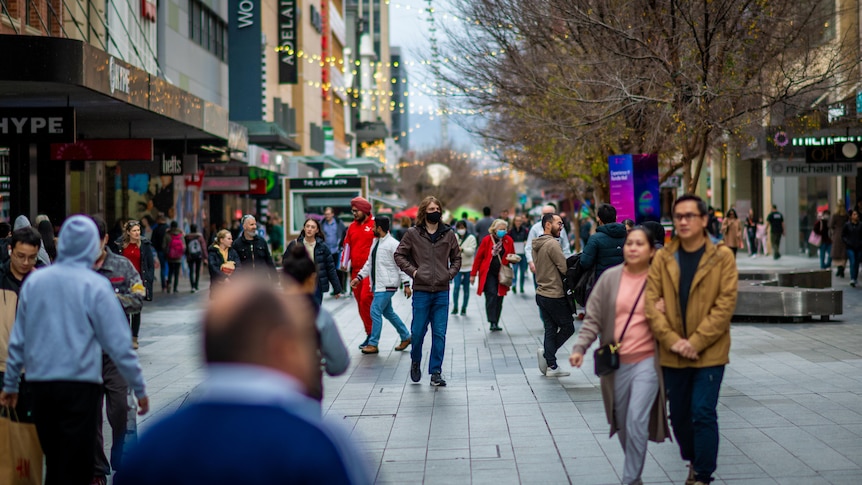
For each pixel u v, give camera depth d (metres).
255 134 40.56
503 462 6.89
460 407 8.99
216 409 2.30
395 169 107.12
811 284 19.55
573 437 7.63
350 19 110.50
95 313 5.34
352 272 14.38
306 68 60.50
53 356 5.30
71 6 22.17
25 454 5.25
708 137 19.36
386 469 6.78
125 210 28.92
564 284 10.53
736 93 17.80
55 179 20.92
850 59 18.56
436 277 10.23
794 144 22.52
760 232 39.34
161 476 2.24
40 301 5.33
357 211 14.25
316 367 5.13
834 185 33.28
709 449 5.77
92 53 15.91
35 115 16.28
